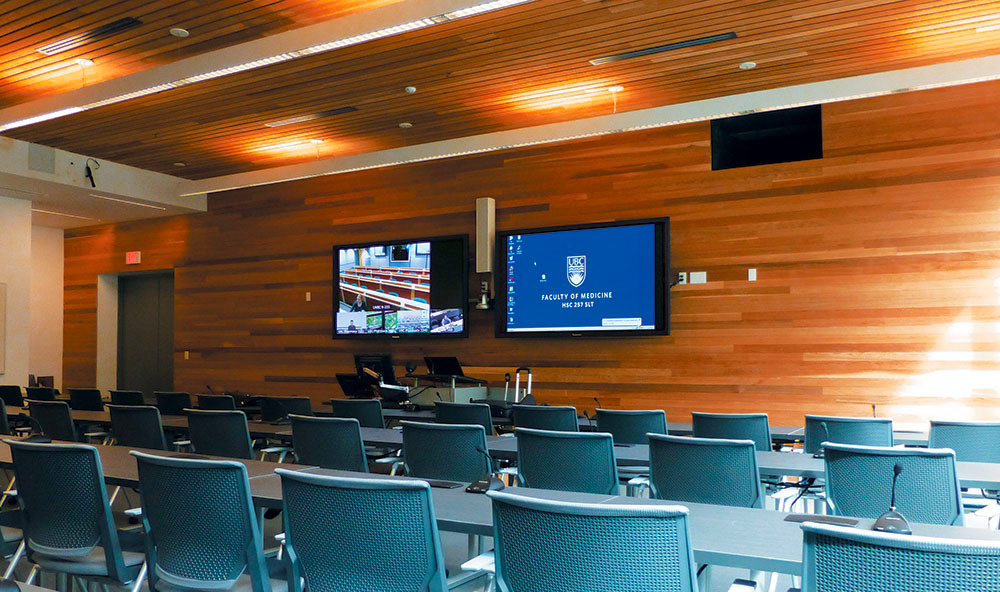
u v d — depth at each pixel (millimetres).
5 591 1876
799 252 7930
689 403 8375
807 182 7934
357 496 2201
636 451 4258
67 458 2768
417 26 5539
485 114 8508
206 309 12031
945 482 2984
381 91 7691
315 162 9555
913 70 6375
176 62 6637
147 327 13703
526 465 3910
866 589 1563
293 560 2402
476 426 3963
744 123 8586
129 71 7363
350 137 9391
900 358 7461
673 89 7715
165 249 12625
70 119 8711
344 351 10656
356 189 10672
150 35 6535
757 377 8062
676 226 8523
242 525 2467
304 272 11062
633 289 8523
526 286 9156
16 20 6199
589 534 1821
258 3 5934
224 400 6863
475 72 7180
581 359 9000
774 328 8008
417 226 10148
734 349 8180
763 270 8086
